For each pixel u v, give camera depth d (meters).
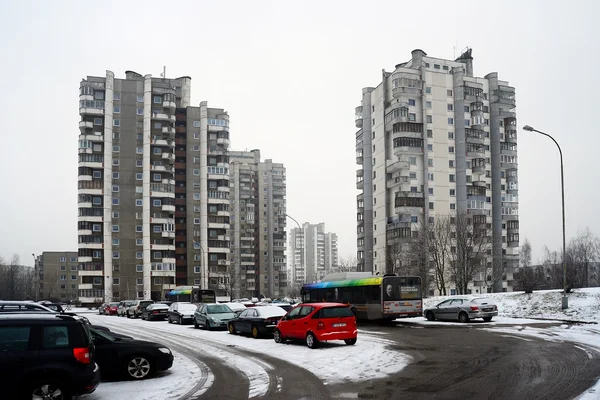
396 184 83.38
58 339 9.64
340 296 34.78
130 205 93.56
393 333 24.70
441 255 61.09
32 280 150.75
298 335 20.19
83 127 91.75
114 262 91.44
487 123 90.44
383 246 85.88
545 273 96.31
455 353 16.66
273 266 137.75
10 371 9.23
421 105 84.81
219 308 30.84
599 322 26.77
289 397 10.59
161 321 41.38
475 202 84.75
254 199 138.12
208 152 101.25
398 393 10.67
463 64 91.44
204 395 11.02
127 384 12.52
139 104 96.12
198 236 99.75
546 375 12.16
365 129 93.06
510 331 23.95
